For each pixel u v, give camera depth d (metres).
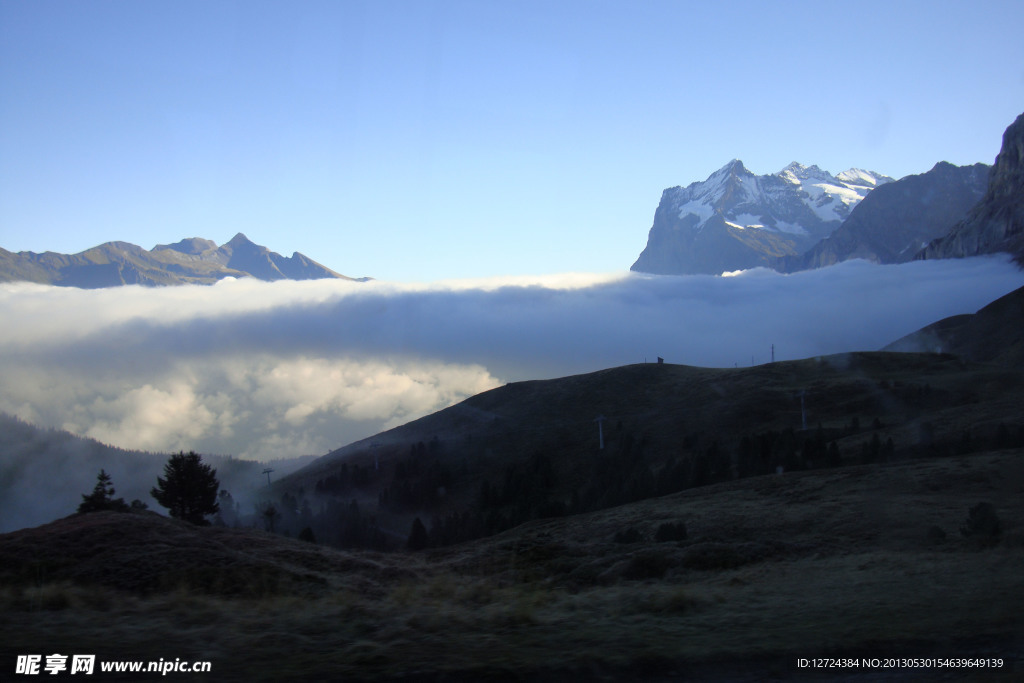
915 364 156.38
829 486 50.50
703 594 15.67
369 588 22.16
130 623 12.80
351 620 13.11
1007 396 100.12
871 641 11.16
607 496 85.19
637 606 14.28
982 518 28.84
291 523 101.56
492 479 129.62
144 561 22.28
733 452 102.31
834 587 16.39
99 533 24.69
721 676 9.89
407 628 12.30
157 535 25.05
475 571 28.02
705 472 82.38
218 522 83.62
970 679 9.61
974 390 117.94
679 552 28.02
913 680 9.62
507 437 152.88
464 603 16.39
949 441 71.62
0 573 21.19
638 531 45.34
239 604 15.53
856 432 95.00
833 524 36.94
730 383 155.38
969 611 12.87
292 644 11.25
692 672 10.05
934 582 16.30
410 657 10.51
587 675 9.91
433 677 9.66
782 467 77.62
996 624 11.91
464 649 10.98
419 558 33.78
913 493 44.25
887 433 84.31
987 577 16.56
